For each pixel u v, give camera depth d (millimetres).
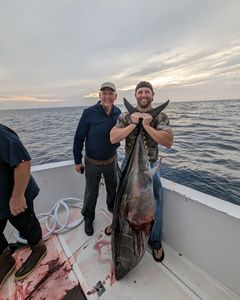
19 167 1344
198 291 1421
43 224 2240
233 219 1304
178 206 1671
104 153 1939
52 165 2459
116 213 1467
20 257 1802
